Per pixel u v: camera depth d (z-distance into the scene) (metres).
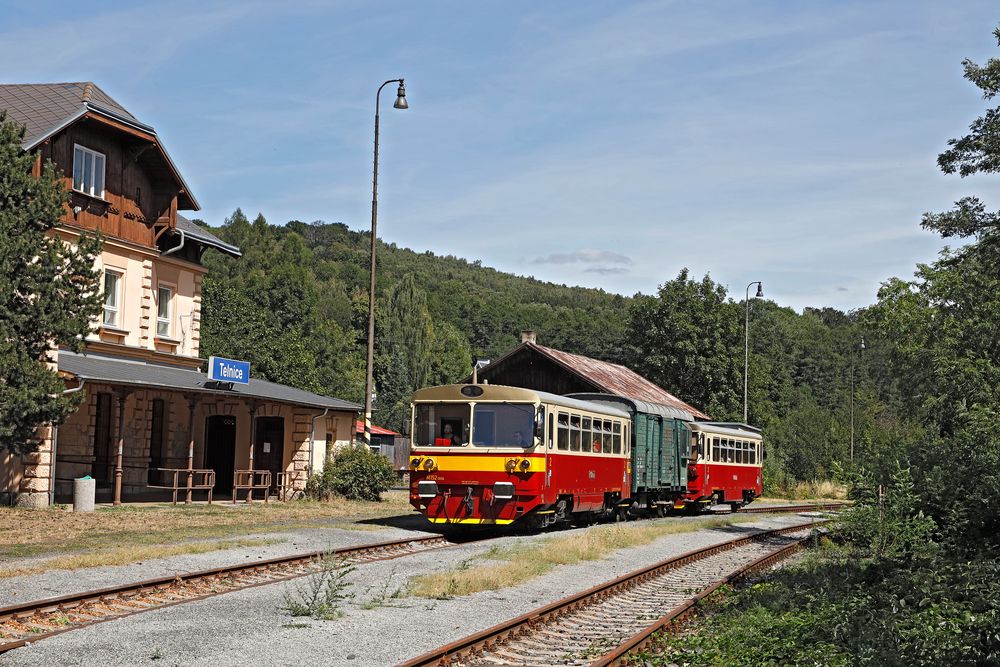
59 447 29.38
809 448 70.81
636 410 29.95
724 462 39.06
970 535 16.09
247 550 17.42
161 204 31.95
